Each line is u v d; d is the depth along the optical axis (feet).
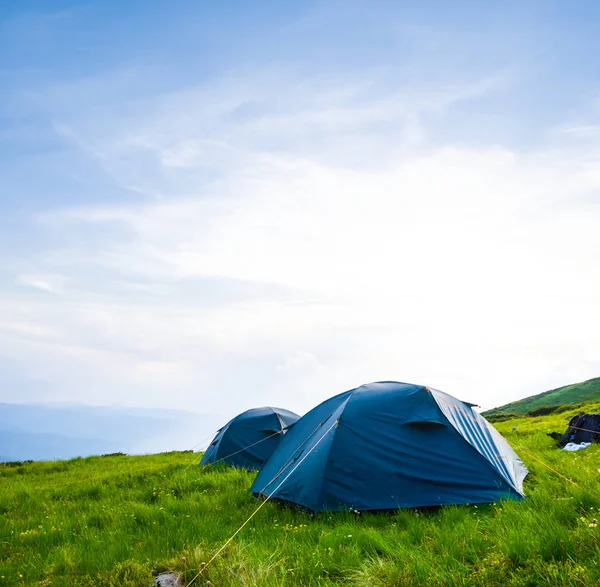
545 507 28.73
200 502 40.73
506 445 42.65
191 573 21.81
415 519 29.89
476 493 33.40
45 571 26.09
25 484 67.41
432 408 37.70
